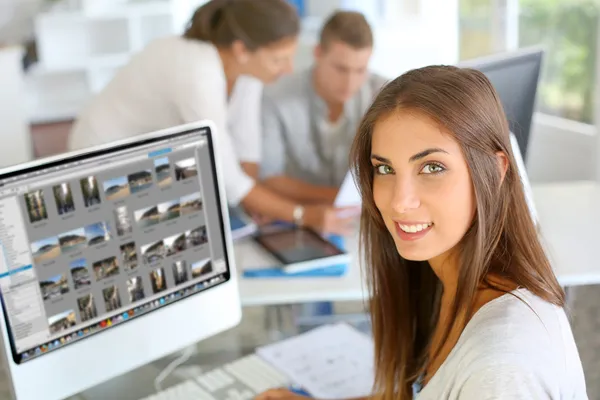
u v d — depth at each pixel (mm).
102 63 4973
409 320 1216
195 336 1359
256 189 2076
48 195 1137
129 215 1234
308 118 2463
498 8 3664
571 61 3305
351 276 1725
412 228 955
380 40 4730
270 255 1831
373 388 1259
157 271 1286
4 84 3674
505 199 960
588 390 2184
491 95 942
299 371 1456
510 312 909
